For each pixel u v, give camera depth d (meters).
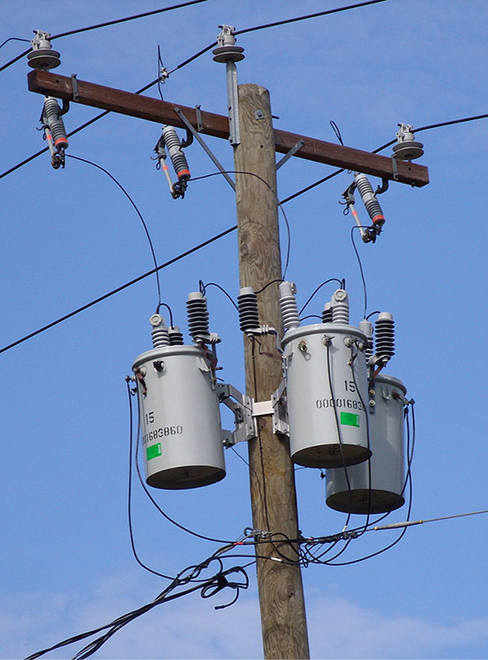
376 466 31.17
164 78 34.88
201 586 29.77
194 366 30.12
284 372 29.52
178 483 30.53
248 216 32.09
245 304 30.53
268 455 29.55
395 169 36.25
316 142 35.16
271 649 28.05
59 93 32.59
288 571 28.67
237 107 33.41
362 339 29.41
